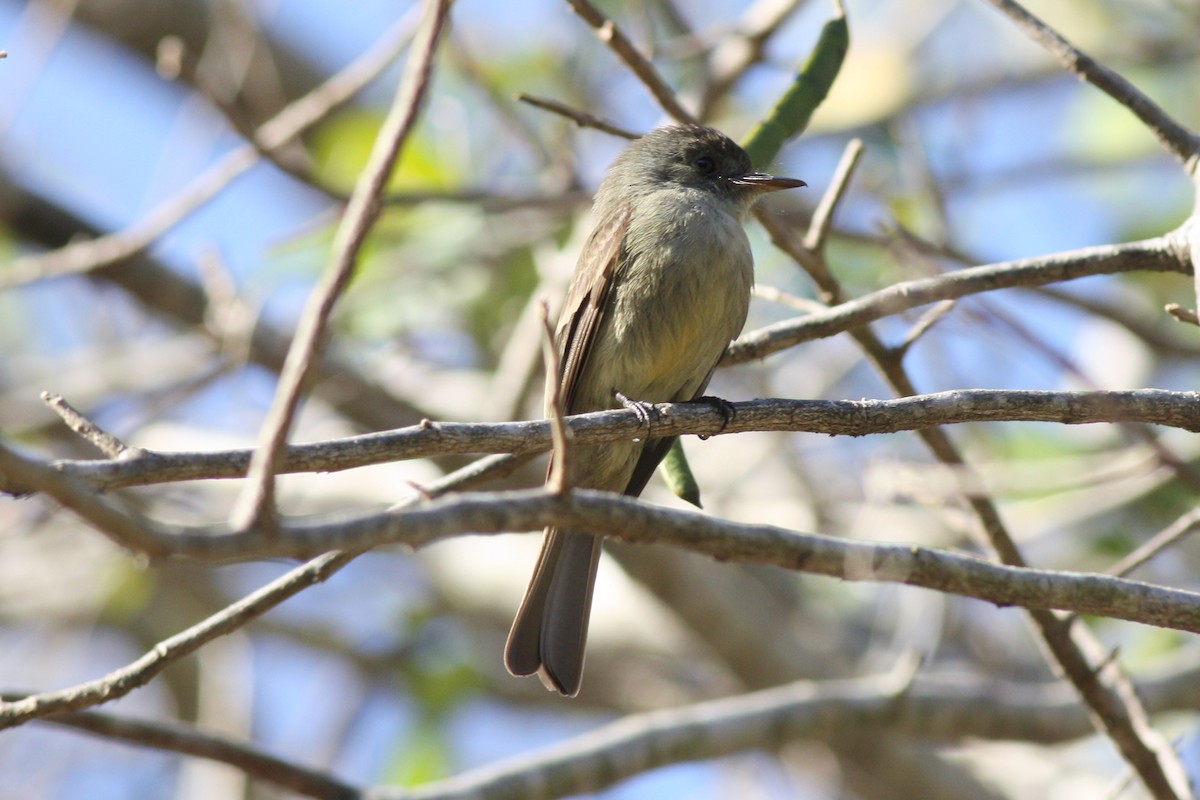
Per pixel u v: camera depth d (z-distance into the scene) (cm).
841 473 1334
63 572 1475
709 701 1470
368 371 1275
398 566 1556
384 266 1213
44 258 1098
